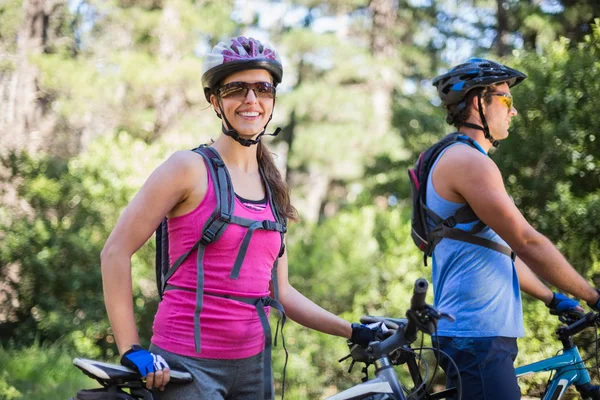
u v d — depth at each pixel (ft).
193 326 8.39
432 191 10.28
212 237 8.39
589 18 29.07
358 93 66.28
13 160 34.78
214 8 55.11
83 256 32.60
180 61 50.44
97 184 34.78
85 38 56.70
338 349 23.68
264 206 8.89
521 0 35.73
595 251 19.66
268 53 8.99
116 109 51.11
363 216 28.78
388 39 64.95
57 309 31.58
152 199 8.29
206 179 8.53
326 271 27.22
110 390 7.94
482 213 9.77
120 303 8.16
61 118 50.21
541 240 9.71
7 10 48.67
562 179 21.13
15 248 31.91
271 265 8.93
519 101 21.79
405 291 25.17
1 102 45.24
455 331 9.84
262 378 8.72
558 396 11.25
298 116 70.85
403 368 19.94
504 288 9.96
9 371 24.21
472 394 9.75
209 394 8.38
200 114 55.52
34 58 45.01
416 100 61.05
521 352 17.90
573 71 21.38
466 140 10.43
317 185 77.61
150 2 54.70
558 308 11.24
